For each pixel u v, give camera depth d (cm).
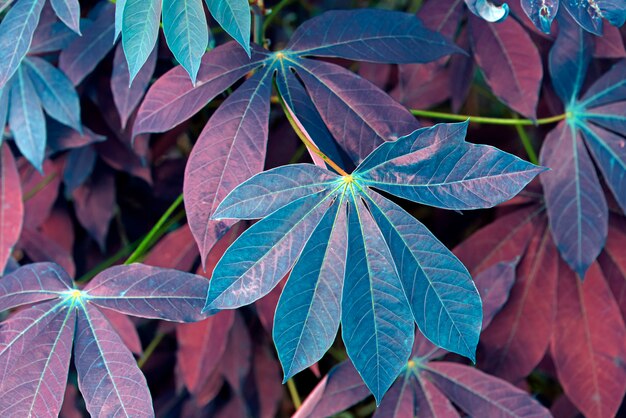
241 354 107
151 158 107
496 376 96
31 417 81
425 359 92
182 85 85
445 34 96
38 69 94
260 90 84
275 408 111
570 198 92
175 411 111
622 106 91
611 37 92
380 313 78
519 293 97
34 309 83
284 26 119
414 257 78
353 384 90
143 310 83
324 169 79
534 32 97
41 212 107
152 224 111
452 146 77
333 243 78
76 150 104
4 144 98
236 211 77
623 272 97
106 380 82
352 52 86
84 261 112
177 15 78
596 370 95
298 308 77
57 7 83
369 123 84
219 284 76
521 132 100
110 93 101
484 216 106
